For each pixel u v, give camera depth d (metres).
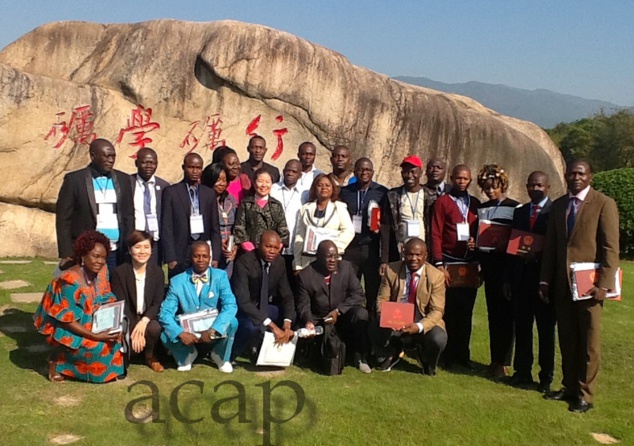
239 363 5.53
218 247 5.86
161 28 10.41
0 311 6.79
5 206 9.91
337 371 5.30
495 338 5.63
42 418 4.14
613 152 33.84
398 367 5.73
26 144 9.57
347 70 10.80
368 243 6.12
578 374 4.88
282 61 10.34
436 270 5.57
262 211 5.85
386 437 4.12
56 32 10.87
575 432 4.35
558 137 39.62
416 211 5.89
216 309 5.32
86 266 4.88
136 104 10.20
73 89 9.76
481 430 4.29
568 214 4.86
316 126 10.62
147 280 5.23
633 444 4.23
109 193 5.52
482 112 12.17
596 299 4.70
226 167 6.16
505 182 5.68
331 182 5.80
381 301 5.62
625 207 14.21
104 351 4.83
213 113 10.37
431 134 11.19
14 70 9.45
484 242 5.53
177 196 5.72
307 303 5.54
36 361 5.31
